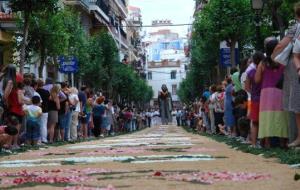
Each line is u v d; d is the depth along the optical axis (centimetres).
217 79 4634
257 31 1878
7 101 1408
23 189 606
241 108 1493
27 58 2850
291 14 1925
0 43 2894
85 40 3712
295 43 944
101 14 6069
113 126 3372
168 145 1510
